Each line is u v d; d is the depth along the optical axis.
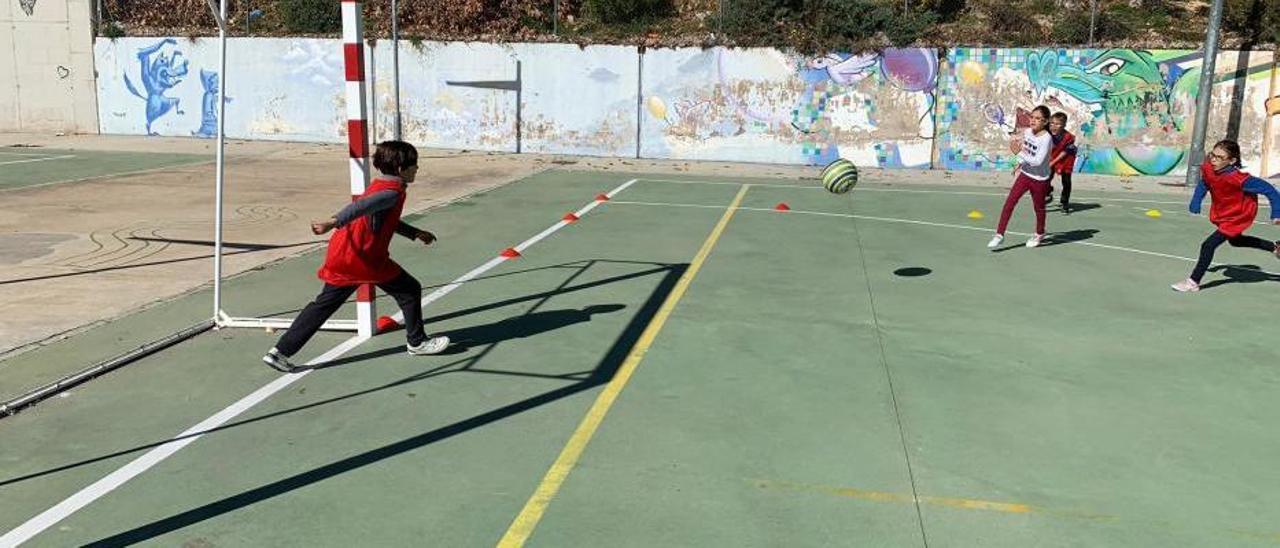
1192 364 5.98
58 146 20.44
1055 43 18.70
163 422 4.72
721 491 4.02
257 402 5.02
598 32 21.30
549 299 7.42
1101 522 3.80
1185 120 17.83
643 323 6.73
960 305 7.48
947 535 3.66
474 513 3.79
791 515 3.80
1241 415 5.07
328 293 5.46
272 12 23.41
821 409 5.04
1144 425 4.89
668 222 11.48
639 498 3.94
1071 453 4.50
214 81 22.28
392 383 5.36
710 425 4.78
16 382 5.25
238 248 9.44
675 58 19.92
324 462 4.27
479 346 6.11
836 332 6.60
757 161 19.98
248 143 21.75
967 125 18.91
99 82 23.05
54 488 3.97
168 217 11.35
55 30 22.89
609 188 14.94
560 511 3.82
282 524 3.68
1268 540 3.68
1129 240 10.73
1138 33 19.33
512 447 4.46
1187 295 7.98
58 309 6.87
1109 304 7.61
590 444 4.51
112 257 8.88
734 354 6.02
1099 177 17.97
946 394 5.32
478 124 21.20
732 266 8.86
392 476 4.13
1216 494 4.08
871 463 4.34
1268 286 8.35
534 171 17.38
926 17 19.56
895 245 10.16
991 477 4.21
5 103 23.45
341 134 21.91
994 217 12.41
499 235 10.40
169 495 3.92
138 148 20.22
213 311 6.90
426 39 21.02
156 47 22.47
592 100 20.52
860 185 16.16
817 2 19.48
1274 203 7.66
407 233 5.71
